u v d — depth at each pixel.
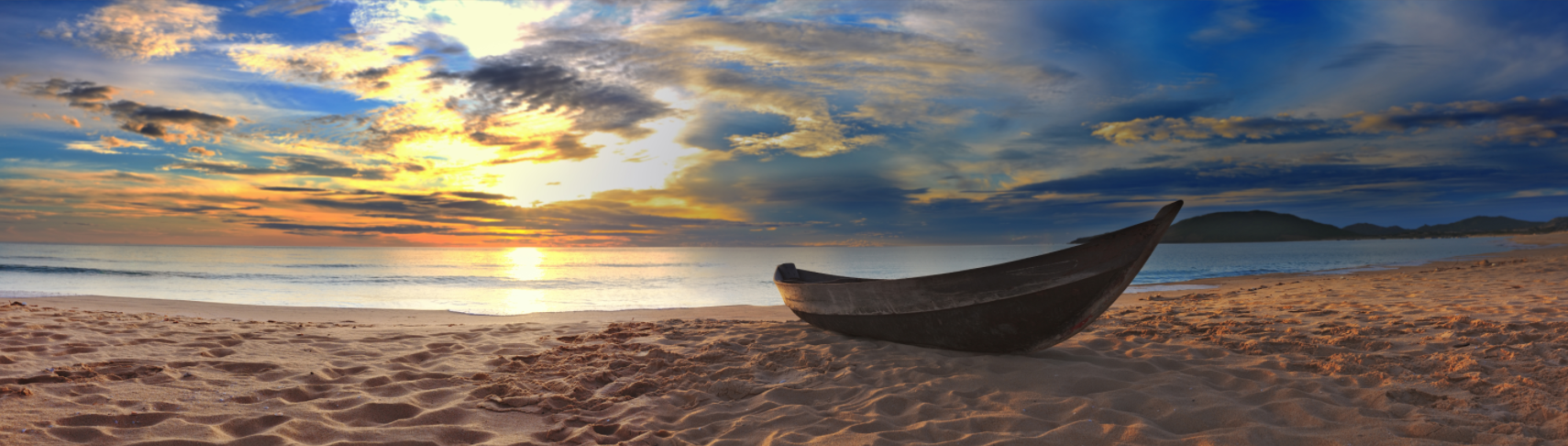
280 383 4.25
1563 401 3.36
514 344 6.11
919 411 3.62
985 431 3.31
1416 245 83.62
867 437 3.18
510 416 3.67
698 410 3.80
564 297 19.06
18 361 4.57
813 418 3.56
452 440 3.20
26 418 3.18
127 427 3.15
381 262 51.22
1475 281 11.26
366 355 5.39
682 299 18.42
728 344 5.80
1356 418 3.24
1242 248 101.50
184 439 2.96
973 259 67.19
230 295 18.03
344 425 3.37
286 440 3.03
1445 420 3.18
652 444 3.15
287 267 37.94
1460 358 4.34
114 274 27.31
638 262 56.41
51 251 69.06
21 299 12.40
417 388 4.25
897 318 5.38
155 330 6.41
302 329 7.16
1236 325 6.30
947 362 4.82
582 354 5.51
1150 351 5.00
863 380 4.46
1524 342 4.91
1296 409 3.42
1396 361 4.40
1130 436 3.09
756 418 3.58
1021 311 4.63
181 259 48.66
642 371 4.89
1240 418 3.31
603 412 3.82
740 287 24.05
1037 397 3.82
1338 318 6.63
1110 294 4.36
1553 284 9.53
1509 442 2.85
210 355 5.18
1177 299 11.09
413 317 10.47
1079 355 4.90
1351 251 64.19
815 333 6.33
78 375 4.16
